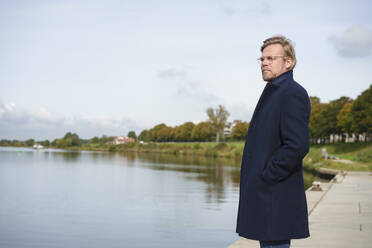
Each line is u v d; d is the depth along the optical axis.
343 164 34.50
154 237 10.84
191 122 150.75
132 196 20.77
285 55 2.61
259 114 2.63
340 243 5.63
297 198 2.44
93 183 28.70
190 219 13.57
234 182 28.84
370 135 64.50
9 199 19.64
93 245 10.06
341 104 70.75
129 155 105.19
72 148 190.50
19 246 9.96
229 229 11.81
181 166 51.47
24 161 66.94
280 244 2.43
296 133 2.37
